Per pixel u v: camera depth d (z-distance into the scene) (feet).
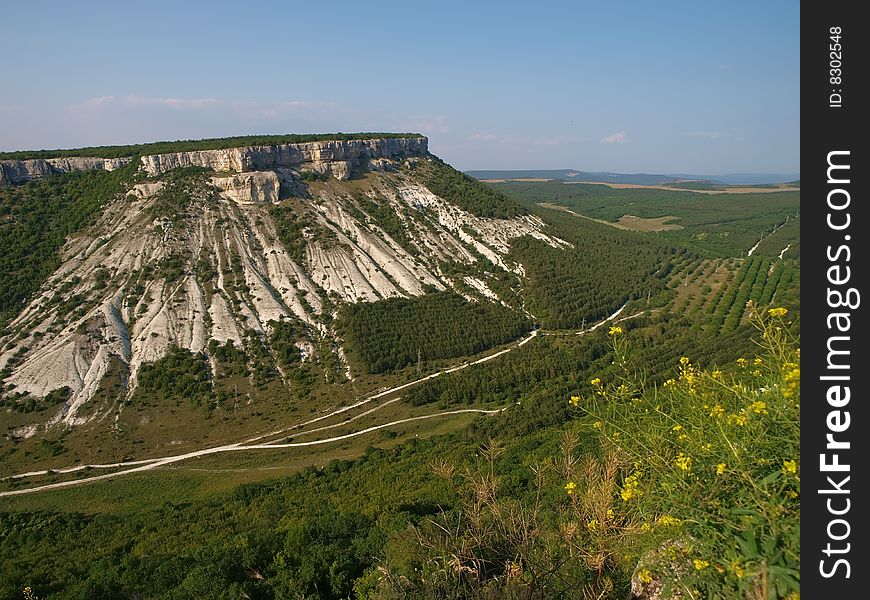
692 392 18.94
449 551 23.95
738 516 14.93
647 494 17.51
